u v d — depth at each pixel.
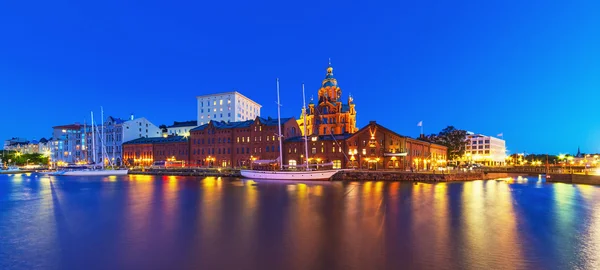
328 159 98.62
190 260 20.64
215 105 155.50
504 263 19.88
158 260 20.70
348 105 128.50
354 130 126.31
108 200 45.75
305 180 79.25
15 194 53.88
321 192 53.94
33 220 32.22
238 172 96.88
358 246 23.14
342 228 28.27
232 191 56.22
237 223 30.28
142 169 114.50
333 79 127.56
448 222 30.56
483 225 29.38
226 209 37.62
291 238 25.17
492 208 38.19
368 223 30.11
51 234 26.83
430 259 20.52
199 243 24.09
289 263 19.94
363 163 93.94
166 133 153.62
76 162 154.00
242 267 19.41
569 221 31.22
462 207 38.78
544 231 27.36
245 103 163.38
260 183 72.50
